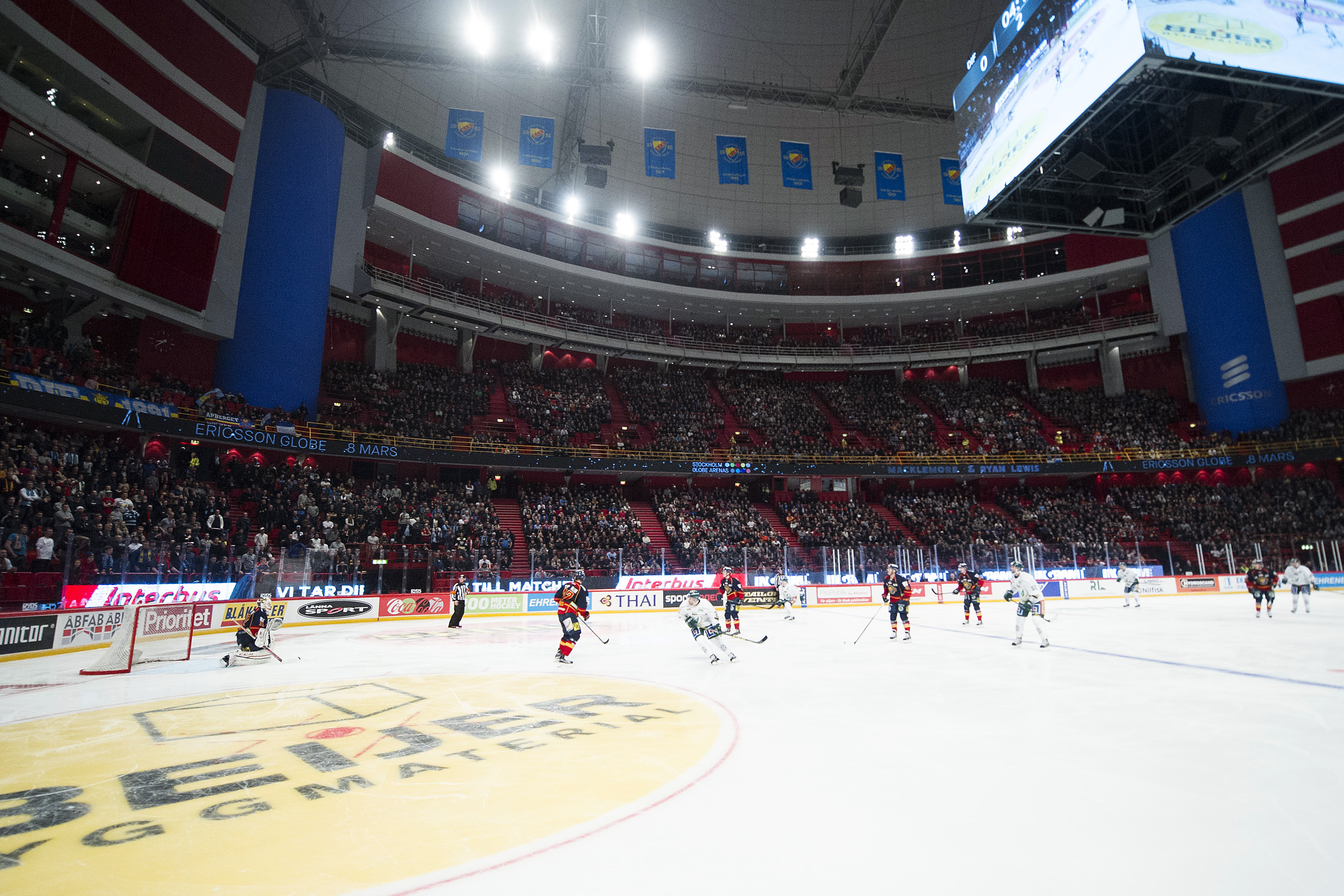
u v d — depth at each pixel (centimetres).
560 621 1227
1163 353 4669
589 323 4766
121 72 2355
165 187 2505
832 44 3609
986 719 727
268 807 468
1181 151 1898
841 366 4991
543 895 333
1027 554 3291
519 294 4591
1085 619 2111
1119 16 1535
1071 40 1692
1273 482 3909
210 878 357
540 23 3297
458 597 2044
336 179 3198
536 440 3688
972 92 2130
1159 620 1992
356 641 1667
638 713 778
